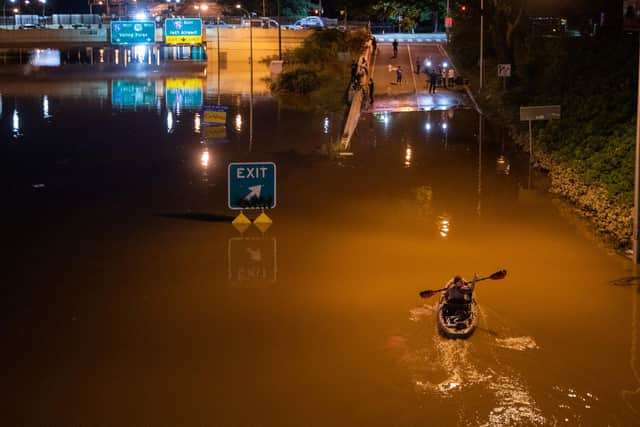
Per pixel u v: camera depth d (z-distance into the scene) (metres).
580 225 21.78
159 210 24.05
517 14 51.84
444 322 14.39
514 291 16.69
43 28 100.44
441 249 19.78
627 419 11.60
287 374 13.14
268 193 22.22
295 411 12.00
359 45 76.31
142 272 18.25
